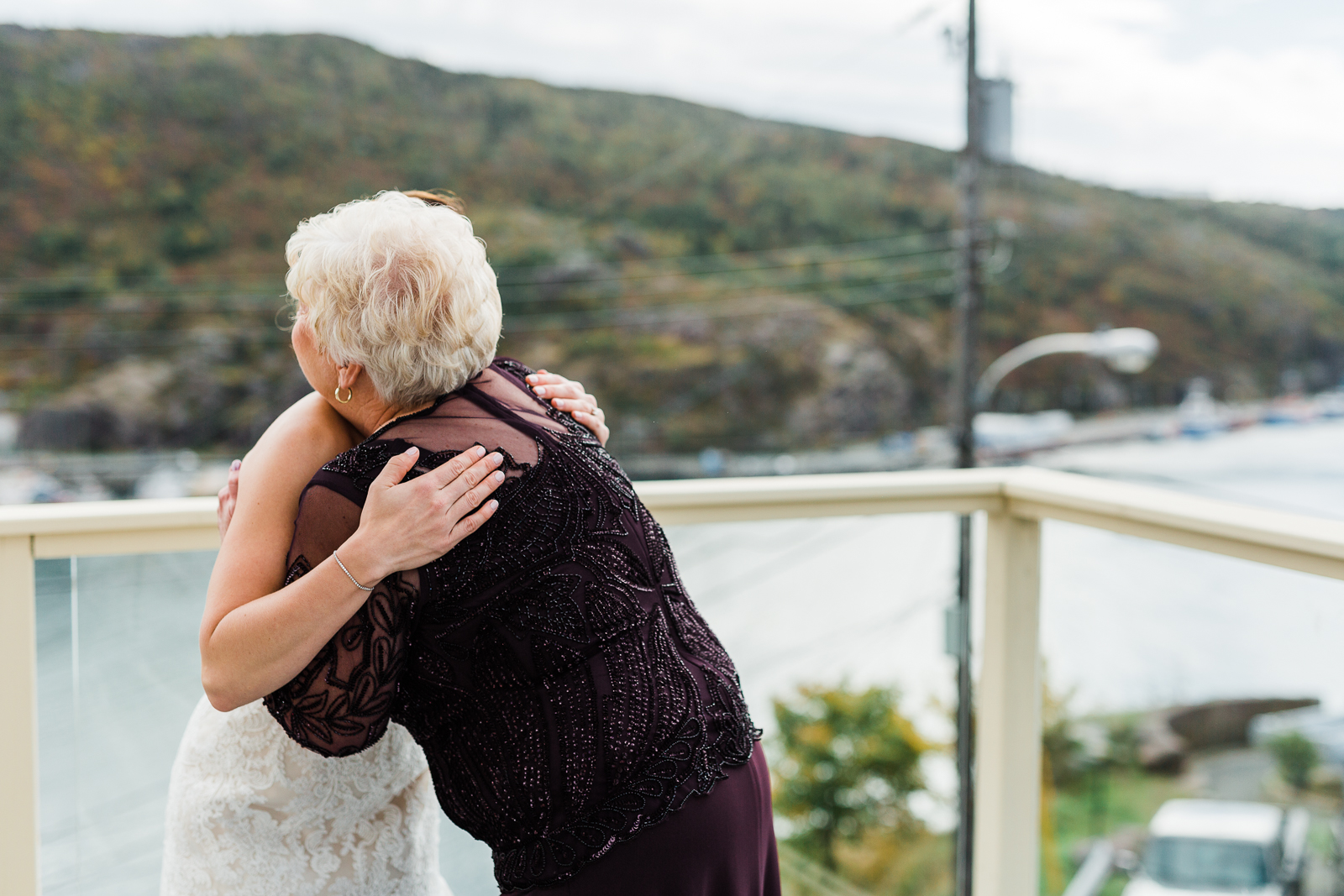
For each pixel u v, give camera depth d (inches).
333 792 44.9
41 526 48.2
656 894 36.5
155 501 51.6
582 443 41.0
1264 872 299.0
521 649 36.8
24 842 49.4
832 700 350.0
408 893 48.0
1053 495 59.3
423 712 38.9
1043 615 64.9
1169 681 422.9
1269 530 48.2
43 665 49.8
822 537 162.2
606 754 36.4
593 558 38.1
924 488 62.0
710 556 161.9
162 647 51.6
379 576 35.0
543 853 36.5
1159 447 1299.2
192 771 45.0
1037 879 66.1
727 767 39.0
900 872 338.6
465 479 36.4
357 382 40.8
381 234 37.5
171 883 45.9
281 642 35.3
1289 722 449.1
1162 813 323.0
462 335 38.3
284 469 40.4
